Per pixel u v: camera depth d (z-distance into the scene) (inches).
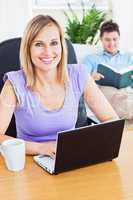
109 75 114.2
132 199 38.5
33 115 58.2
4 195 39.9
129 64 117.0
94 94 64.2
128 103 109.7
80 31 126.8
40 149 51.0
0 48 66.0
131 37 135.3
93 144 45.8
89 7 134.6
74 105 61.2
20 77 59.5
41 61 57.7
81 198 38.8
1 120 57.3
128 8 132.6
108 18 134.8
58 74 60.4
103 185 41.8
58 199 38.7
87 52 119.6
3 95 58.7
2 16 119.4
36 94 58.7
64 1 133.2
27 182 42.9
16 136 64.3
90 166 47.1
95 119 68.2
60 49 59.2
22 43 58.6
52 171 44.6
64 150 43.6
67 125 59.8
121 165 47.3
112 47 117.2
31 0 125.2
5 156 46.4
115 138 47.6
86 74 65.0
